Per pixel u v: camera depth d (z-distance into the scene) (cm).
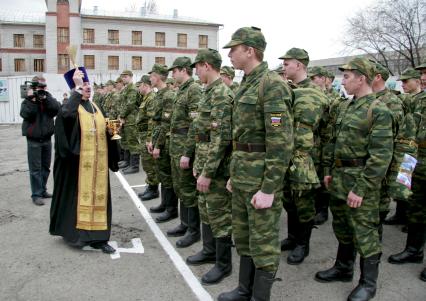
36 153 588
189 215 434
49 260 394
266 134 260
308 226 399
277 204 275
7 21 3884
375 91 424
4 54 3922
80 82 412
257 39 272
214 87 368
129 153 880
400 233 486
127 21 3850
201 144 377
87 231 411
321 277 352
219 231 346
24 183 736
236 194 289
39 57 3981
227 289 337
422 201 383
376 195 311
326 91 585
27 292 331
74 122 407
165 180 509
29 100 577
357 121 313
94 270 373
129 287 341
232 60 282
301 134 351
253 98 268
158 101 508
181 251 418
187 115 435
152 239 453
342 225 339
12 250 419
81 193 412
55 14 3584
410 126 336
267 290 279
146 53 3941
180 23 3975
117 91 966
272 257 275
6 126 1977
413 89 513
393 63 3153
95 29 3788
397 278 361
